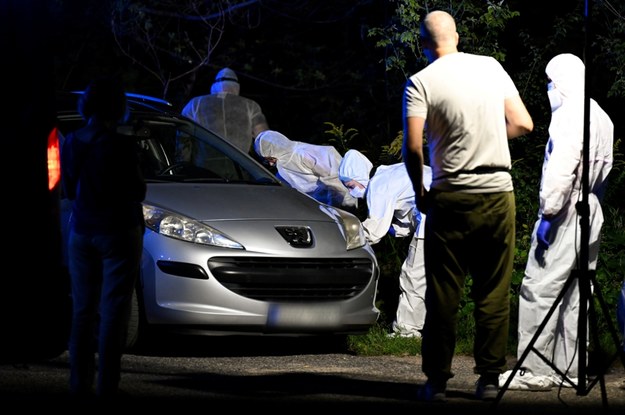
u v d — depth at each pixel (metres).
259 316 11.89
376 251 16.00
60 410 8.90
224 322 11.80
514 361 12.32
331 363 12.14
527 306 10.30
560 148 10.05
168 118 13.88
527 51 23.80
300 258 12.09
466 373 11.58
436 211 9.51
